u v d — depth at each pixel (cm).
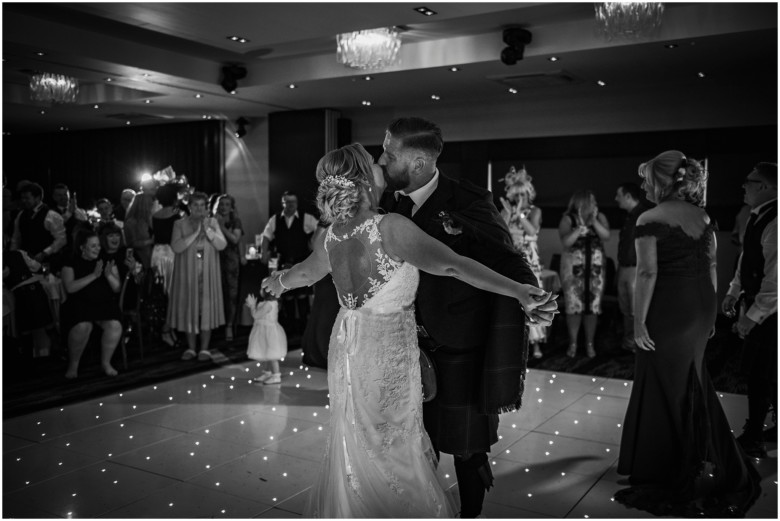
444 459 401
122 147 1315
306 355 369
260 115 1147
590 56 696
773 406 438
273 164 1109
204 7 552
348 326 255
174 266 677
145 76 820
